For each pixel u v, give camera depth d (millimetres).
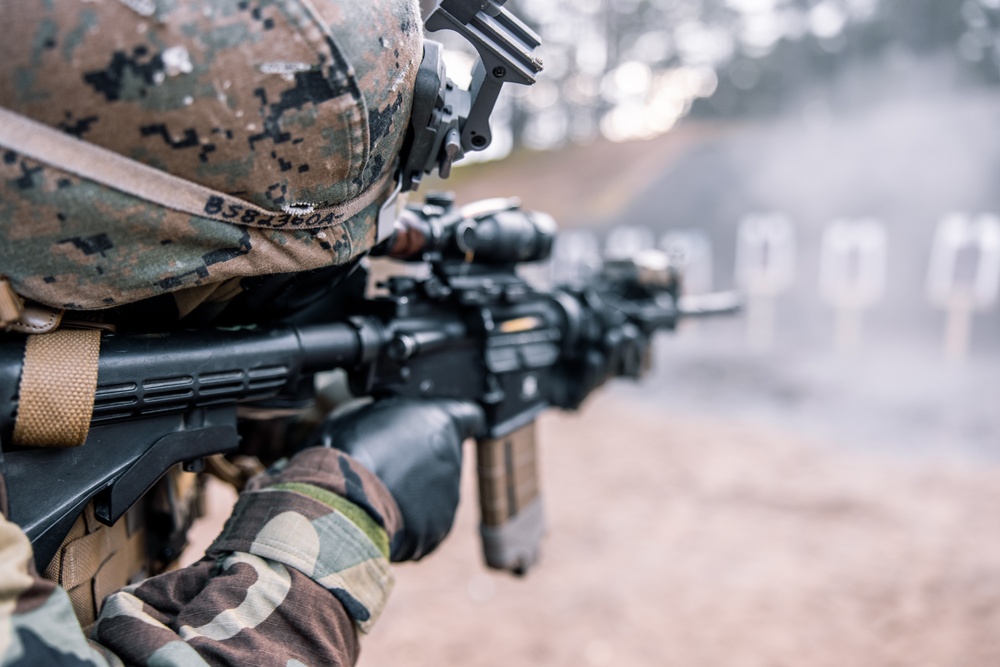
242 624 601
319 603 643
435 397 1053
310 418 1119
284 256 642
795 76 18406
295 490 708
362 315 950
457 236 1031
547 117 22125
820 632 2549
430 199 1063
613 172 12609
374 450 803
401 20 632
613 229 11438
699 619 2664
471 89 834
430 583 2990
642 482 4148
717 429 5242
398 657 2441
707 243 10430
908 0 16328
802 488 3953
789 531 3402
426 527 827
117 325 674
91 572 701
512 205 1176
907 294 8789
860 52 17172
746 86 20156
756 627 2596
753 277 9719
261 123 547
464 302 1090
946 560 3037
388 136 673
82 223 522
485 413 1201
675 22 21641
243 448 1078
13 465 586
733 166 10836
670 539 3365
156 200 537
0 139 478
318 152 590
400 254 988
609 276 1883
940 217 8594
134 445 677
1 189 489
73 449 628
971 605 2674
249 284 707
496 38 784
